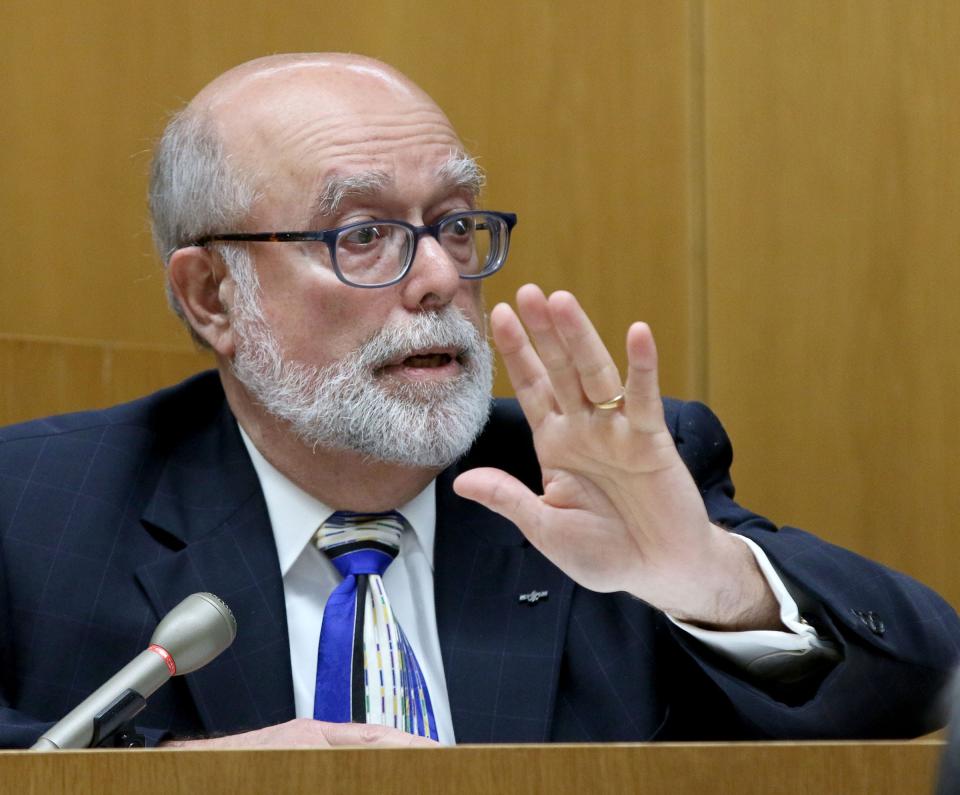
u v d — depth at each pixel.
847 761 3.85
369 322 6.50
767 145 10.84
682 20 10.84
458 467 7.11
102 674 6.27
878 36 10.98
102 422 7.05
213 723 6.18
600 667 6.47
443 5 10.51
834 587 5.64
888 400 10.82
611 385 5.02
